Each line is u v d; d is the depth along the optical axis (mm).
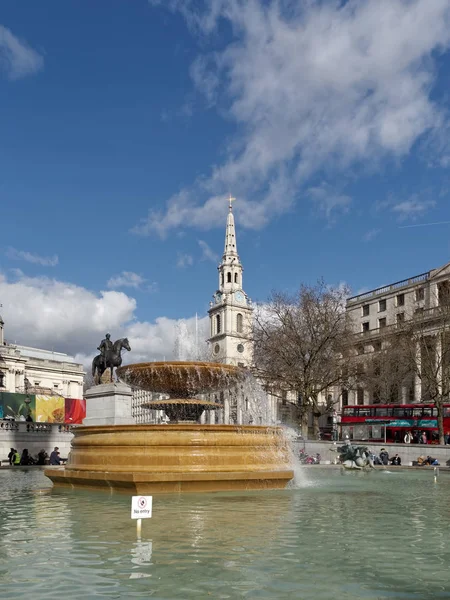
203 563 6852
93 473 14250
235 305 119438
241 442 14875
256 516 10492
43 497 13734
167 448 14320
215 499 12906
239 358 115438
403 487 17531
